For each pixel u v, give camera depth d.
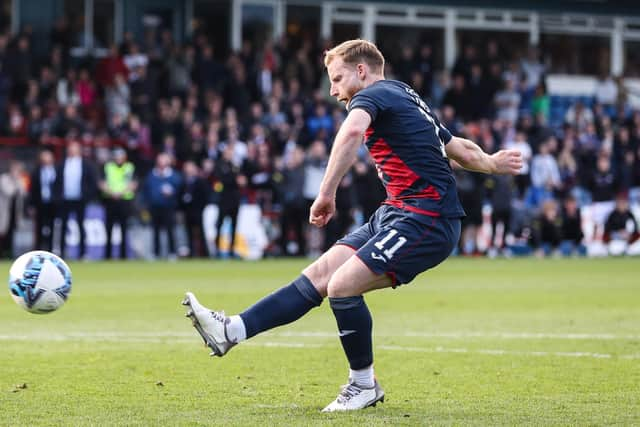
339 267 19.95
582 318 37.84
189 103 82.44
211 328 19.44
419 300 45.09
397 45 112.75
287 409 20.09
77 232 74.56
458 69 94.81
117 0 101.81
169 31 95.12
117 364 26.09
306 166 77.31
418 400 21.23
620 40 120.25
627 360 27.11
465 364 26.39
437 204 19.62
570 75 118.88
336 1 109.94
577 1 118.25
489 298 46.19
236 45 106.81
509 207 81.19
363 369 20.03
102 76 84.69
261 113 85.44
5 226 72.94
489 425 18.41
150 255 76.50
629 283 55.16
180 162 77.75
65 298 22.66
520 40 117.31
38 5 98.81
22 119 77.50
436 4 113.50
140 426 18.30
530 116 99.31
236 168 75.31
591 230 86.56
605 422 18.81
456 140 21.31
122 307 40.84
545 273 63.03
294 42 109.06
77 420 18.88
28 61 82.31
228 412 19.70
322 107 84.12
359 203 77.75
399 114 19.58
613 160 90.88
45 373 24.59
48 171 71.12
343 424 18.39
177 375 24.42
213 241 77.75
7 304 42.12
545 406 20.55
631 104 117.31
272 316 19.81
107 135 79.50
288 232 78.00
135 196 76.19
